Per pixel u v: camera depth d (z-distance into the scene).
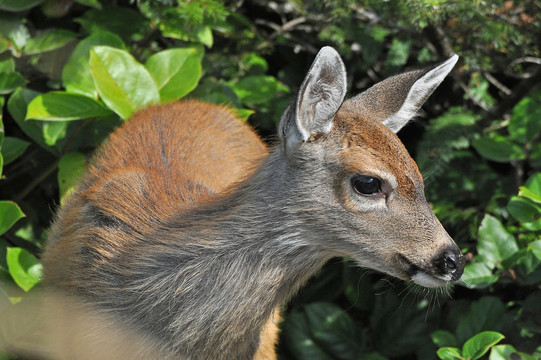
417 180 7.29
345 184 7.14
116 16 11.34
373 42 11.71
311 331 10.86
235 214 7.31
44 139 10.00
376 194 7.16
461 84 12.53
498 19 11.12
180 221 7.52
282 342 11.19
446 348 9.02
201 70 10.94
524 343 9.71
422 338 10.79
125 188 7.88
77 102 9.67
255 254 7.30
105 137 10.34
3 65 10.39
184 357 7.41
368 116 7.54
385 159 7.13
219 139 9.41
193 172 8.61
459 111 12.00
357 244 7.28
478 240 9.92
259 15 13.14
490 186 11.95
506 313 9.86
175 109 9.61
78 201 8.30
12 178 10.89
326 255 7.50
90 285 7.58
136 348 7.45
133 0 11.05
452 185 11.96
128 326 7.44
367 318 11.70
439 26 11.54
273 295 7.45
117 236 7.63
